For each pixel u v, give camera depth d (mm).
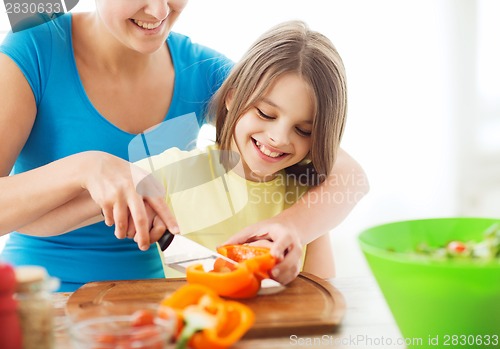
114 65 1353
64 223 1214
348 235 2707
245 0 2387
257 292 966
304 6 2543
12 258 1362
